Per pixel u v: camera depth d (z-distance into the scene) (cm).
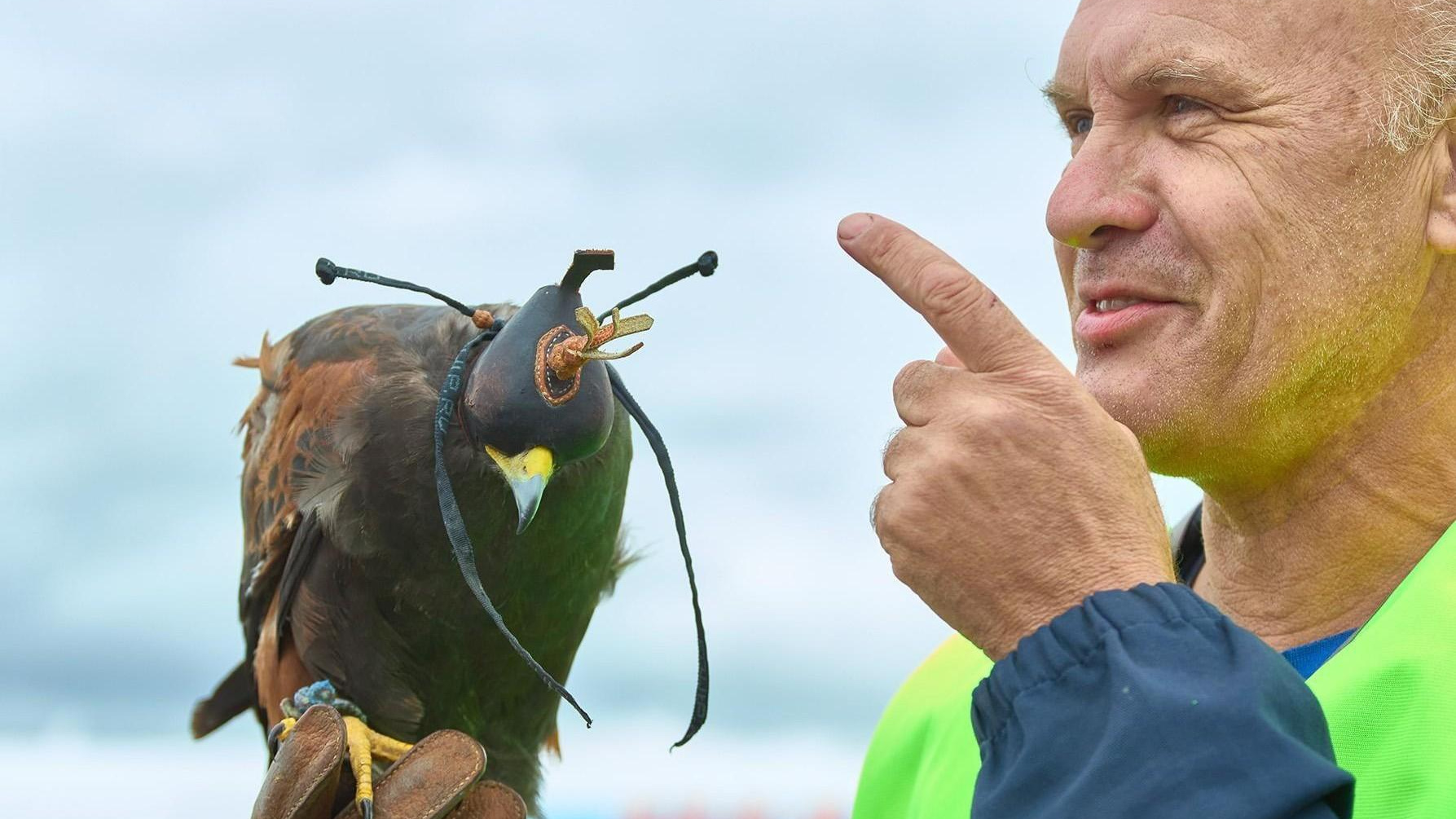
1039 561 126
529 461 141
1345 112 134
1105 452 127
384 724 169
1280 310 134
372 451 163
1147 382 136
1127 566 125
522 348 141
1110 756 120
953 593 127
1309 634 140
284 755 147
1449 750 127
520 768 174
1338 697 130
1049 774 121
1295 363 135
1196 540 150
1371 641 131
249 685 184
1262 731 120
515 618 166
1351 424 137
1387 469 138
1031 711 123
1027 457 127
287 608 170
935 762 145
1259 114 134
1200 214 134
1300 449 137
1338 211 134
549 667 171
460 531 140
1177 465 138
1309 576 140
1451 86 134
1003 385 128
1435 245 135
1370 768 129
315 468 166
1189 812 119
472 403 141
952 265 129
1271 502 140
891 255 129
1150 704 121
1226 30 134
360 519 164
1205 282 135
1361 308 135
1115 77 137
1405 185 134
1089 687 122
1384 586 138
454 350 165
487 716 171
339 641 168
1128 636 122
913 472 128
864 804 150
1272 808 118
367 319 173
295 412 171
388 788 148
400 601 165
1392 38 134
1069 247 142
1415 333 136
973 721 126
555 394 141
